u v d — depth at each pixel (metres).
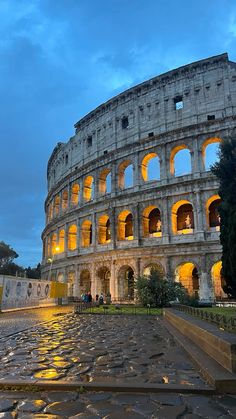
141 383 11.85
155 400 10.45
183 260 59.41
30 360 16.02
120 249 66.75
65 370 14.05
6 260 146.50
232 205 32.09
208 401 10.30
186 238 59.62
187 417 9.05
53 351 18.41
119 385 11.57
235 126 59.78
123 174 73.19
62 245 88.31
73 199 85.62
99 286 70.94
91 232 81.00
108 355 17.31
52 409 9.71
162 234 62.31
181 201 62.06
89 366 14.80
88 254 73.38
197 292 62.91
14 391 11.47
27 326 30.55
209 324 18.78
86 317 40.94
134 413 9.38
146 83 71.44
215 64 64.62
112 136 76.12
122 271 67.31
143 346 20.02
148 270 64.81
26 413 9.38
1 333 25.59
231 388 10.95
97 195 76.19
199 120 63.34
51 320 36.75
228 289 34.41
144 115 71.06
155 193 64.69
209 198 59.16
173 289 53.06
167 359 16.20
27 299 57.94
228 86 62.41
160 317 39.78
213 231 57.59
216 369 12.41
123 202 69.38
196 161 61.59
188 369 14.12
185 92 66.19
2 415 9.23
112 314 44.12
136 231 65.88
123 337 23.89
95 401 10.44
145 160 69.94
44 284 66.00
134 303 61.22
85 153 83.25
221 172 32.88
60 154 96.62
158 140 66.88
